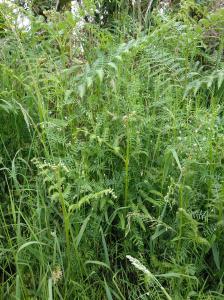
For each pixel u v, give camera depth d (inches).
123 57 94.3
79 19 99.3
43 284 67.0
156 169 79.7
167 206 77.2
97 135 80.7
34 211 73.9
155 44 102.8
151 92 95.6
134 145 81.4
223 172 77.4
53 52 109.6
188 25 103.5
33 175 84.2
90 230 75.5
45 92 94.3
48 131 78.9
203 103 96.7
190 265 68.7
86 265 73.8
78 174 76.3
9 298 71.0
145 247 77.3
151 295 67.6
